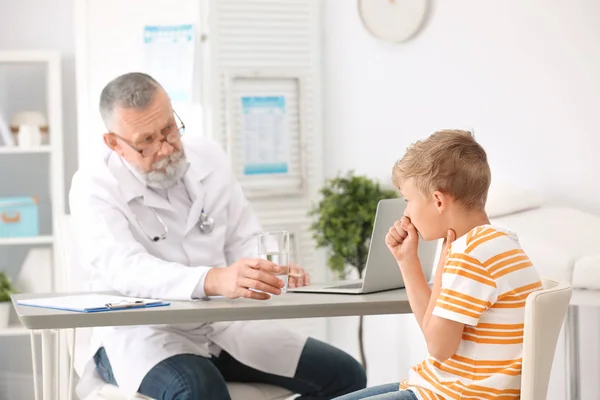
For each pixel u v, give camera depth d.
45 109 4.56
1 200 4.36
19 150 4.36
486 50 3.74
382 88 4.29
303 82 4.50
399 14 4.14
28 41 4.73
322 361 2.66
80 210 2.62
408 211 1.91
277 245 2.16
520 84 3.58
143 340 2.50
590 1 3.27
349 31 4.44
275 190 4.43
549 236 2.86
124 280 2.34
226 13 4.30
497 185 3.23
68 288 2.88
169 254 2.75
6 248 4.55
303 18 4.50
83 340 2.77
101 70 4.12
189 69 4.18
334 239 3.94
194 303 2.05
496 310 1.74
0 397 4.32
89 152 4.10
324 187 4.20
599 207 3.26
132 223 2.69
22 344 4.33
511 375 1.71
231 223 2.98
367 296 2.12
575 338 2.93
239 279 2.11
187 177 2.83
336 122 4.57
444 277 1.77
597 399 3.25
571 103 3.36
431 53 4.03
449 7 3.92
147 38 4.16
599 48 3.24
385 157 4.29
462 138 1.87
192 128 4.25
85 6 4.08
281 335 2.69
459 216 1.86
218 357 2.74
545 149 3.49
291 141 4.50
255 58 4.39
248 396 2.59
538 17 3.49
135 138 2.65
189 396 2.32
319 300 2.04
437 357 1.75
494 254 1.74
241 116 4.37
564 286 1.76
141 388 2.43
